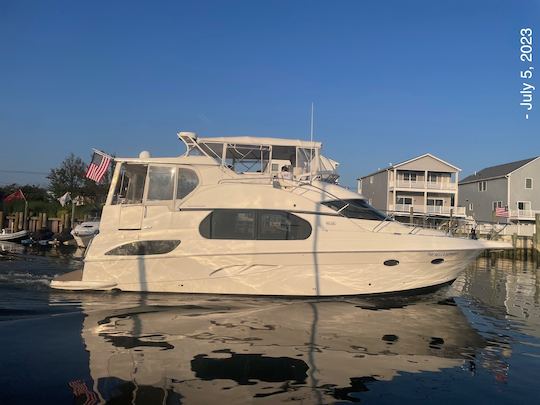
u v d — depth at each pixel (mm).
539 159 48594
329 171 10383
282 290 8883
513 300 10867
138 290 8977
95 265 9016
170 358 5445
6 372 4895
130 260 8984
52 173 44344
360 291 9055
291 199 9156
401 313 8203
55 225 31453
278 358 5602
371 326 7262
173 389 4578
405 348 6281
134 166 9594
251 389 4660
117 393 4441
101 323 6883
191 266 8938
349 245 8891
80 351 5605
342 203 9438
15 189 46188
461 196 57812
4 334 6258
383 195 51375
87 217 32406
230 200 9086
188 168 9312
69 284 9016
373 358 5793
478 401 4668
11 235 26578
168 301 8406
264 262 8875
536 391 4977
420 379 5203
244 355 5656
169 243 8977
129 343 5973
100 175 9633
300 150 10797
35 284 9961
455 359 5969
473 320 8188
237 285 8914
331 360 5629
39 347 5727
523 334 7395
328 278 8945
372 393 4734
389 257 8930
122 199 9516
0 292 8977
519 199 48469
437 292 9578
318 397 4559
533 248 30031
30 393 4395
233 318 7352
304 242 8914
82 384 4629
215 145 10359
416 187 49281
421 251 8906
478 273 18484
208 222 9008
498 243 9531
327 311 8000
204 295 8891
